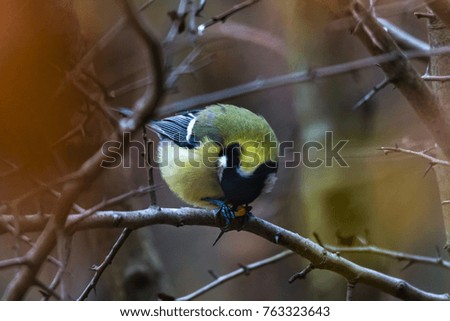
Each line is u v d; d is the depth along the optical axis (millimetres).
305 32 11828
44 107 7184
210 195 10375
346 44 11773
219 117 10422
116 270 13766
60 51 7805
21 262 5234
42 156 6812
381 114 12875
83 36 8438
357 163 12438
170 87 5938
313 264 8492
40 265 5285
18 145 6801
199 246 17828
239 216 9039
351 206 12305
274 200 14289
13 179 6672
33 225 6691
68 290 6016
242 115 10391
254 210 15195
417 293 8336
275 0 13008
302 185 12773
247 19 15234
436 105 7066
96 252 13734
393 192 12875
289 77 8039
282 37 12711
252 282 16672
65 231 5668
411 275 14953
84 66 7164
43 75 7402
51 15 7848
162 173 10938
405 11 7953
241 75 15328
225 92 7879
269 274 16734
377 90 9742
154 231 17984
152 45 5137
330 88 12523
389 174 12469
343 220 12266
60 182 5793
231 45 12711
